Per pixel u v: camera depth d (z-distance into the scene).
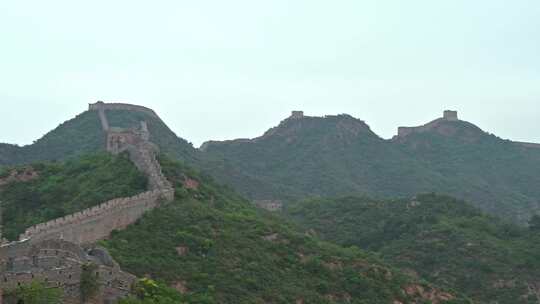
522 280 160.12
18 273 74.31
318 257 120.25
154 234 109.88
